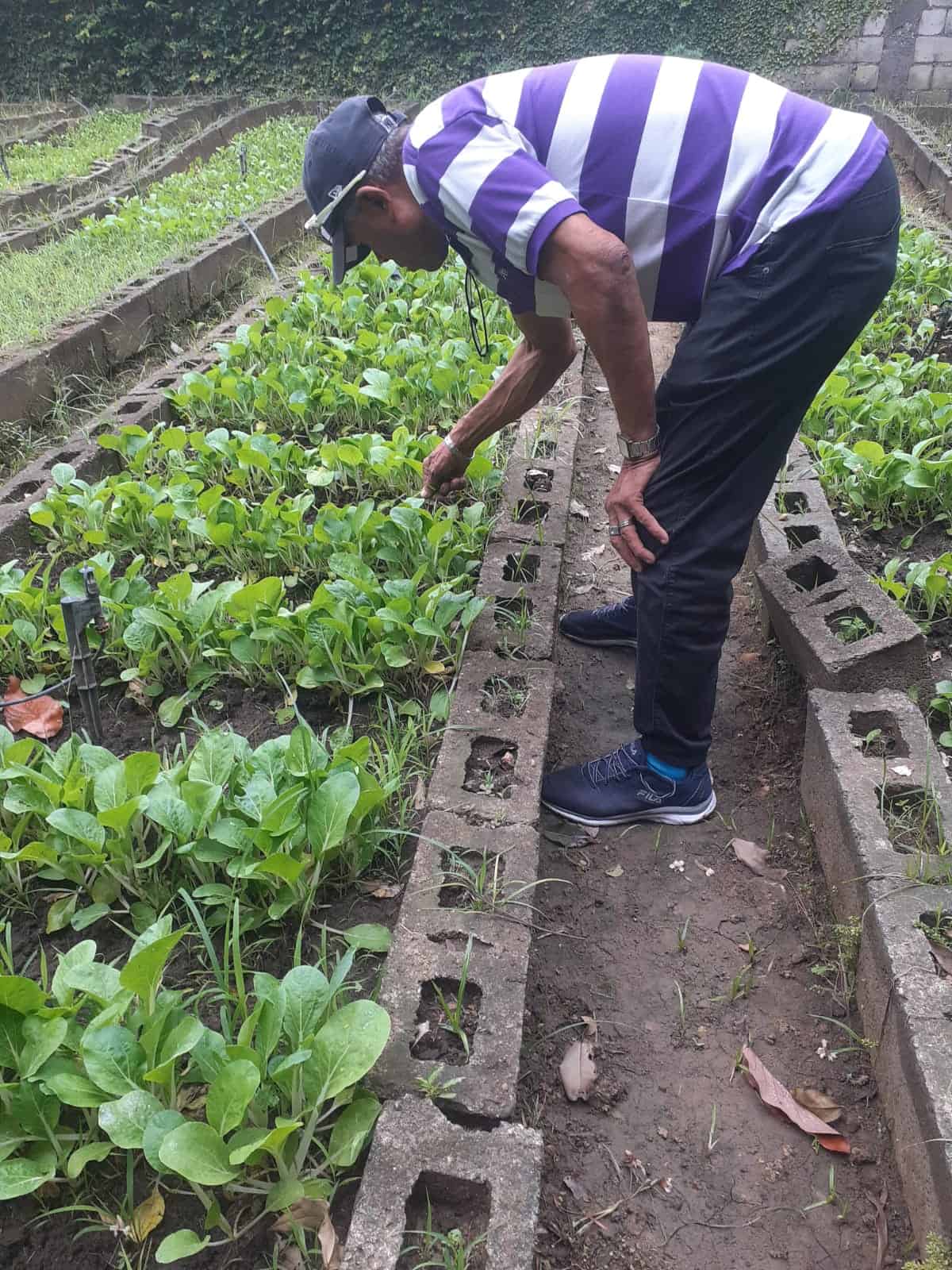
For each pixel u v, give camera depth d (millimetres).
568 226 1722
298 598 3094
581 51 14359
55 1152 1539
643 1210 1677
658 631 2135
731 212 1873
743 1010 2018
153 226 7176
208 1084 1602
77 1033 1624
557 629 3090
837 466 3496
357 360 4547
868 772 2135
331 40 14969
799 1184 1716
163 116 13047
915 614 2986
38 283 5859
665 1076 1896
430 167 1801
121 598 2812
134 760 1997
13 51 15633
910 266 5656
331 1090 1472
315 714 2598
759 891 2279
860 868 1957
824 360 1951
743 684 2924
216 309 6406
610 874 2330
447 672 2635
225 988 1704
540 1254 1596
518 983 1743
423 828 2051
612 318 1762
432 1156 1471
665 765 2371
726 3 13734
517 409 2695
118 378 5254
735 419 1964
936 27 13203
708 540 2053
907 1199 1637
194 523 3119
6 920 2045
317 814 1920
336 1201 1515
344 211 2002
